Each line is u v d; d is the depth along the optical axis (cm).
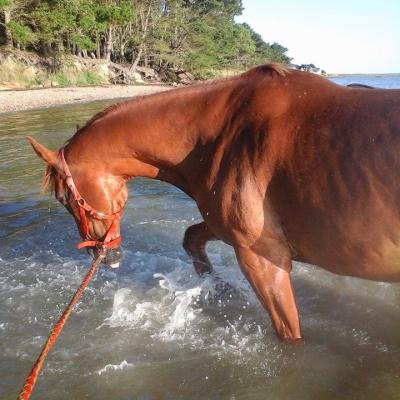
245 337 335
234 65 6838
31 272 471
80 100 2716
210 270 395
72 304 263
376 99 236
